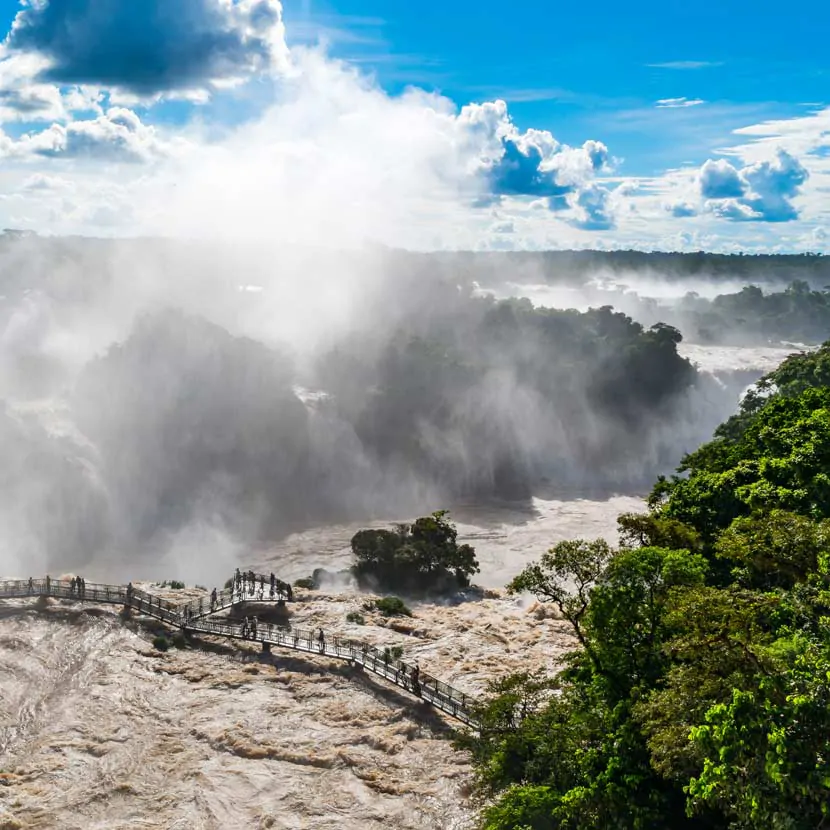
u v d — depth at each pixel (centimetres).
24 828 3569
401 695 4684
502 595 7856
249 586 6706
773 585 2945
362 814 3691
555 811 2620
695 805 2122
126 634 5472
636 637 2931
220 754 4138
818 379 8381
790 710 1905
